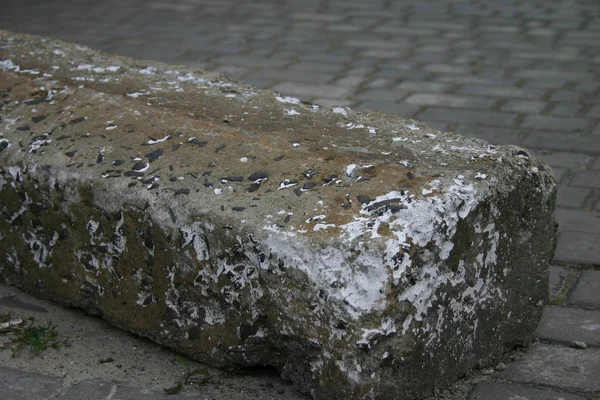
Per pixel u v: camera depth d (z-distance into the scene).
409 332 2.51
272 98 3.45
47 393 2.79
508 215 2.80
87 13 8.48
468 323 2.76
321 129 3.13
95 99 3.32
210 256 2.70
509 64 6.66
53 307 3.31
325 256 2.46
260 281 2.60
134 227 2.86
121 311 3.02
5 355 3.00
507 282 2.88
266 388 2.78
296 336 2.57
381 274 2.43
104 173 2.92
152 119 3.16
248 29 7.84
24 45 4.08
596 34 7.47
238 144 2.94
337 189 2.65
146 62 3.89
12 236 3.27
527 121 5.44
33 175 3.07
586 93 5.95
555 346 3.10
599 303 3.39
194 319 2.83
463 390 2.79
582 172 4.67
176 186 2.79
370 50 7.11
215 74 3.75
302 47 7.21
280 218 2.58
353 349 2.46
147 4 8.91
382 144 3.00
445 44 7.27
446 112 5.62
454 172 2.74
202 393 2.77
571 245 3.87
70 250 3.10
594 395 2.77
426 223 2.52
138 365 2.94
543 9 8.43
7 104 3.39
